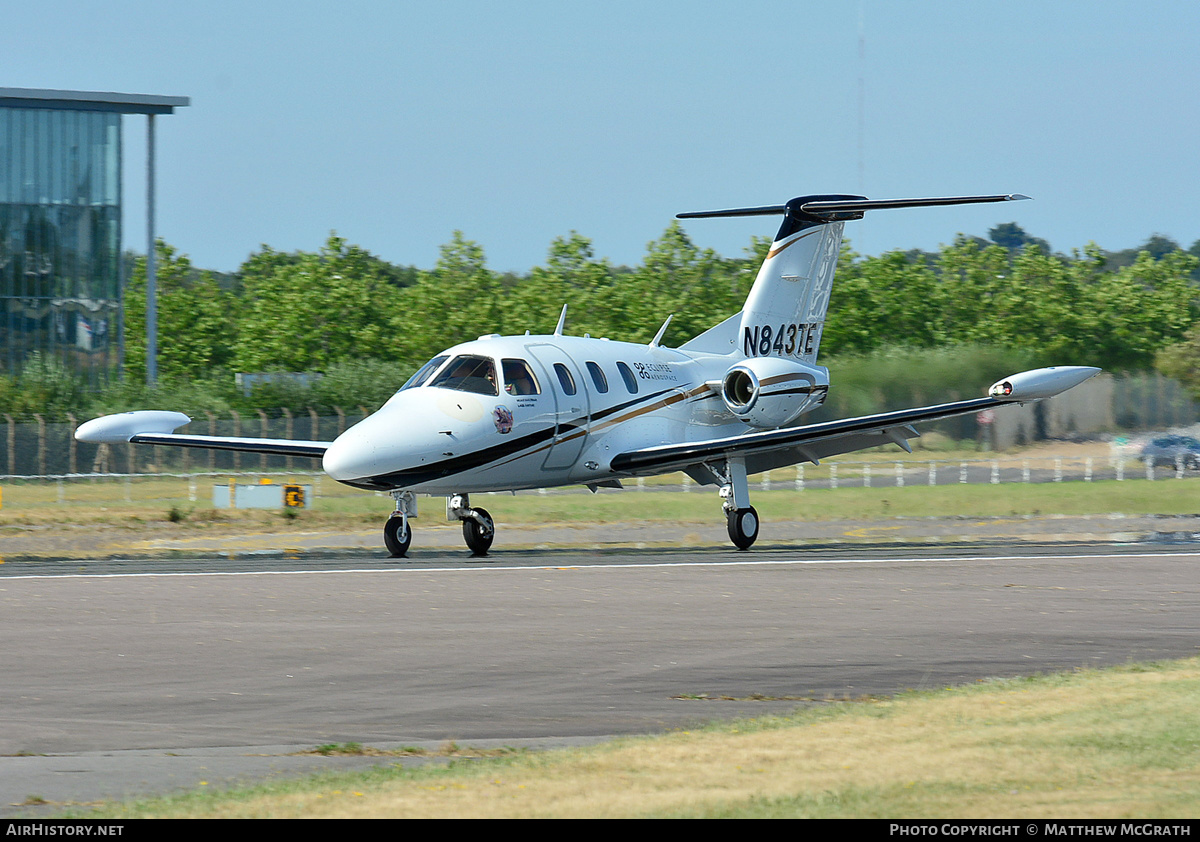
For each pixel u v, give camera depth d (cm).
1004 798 2430
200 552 8538
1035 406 18888
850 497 13362
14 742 3084
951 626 4962
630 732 3216
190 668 4062
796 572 6875
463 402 7825
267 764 2862
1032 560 7575
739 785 2547
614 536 10200
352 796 2502
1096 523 11381
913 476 17225
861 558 7762
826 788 2512
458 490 7931
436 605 5528
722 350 9775
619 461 8612
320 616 5191
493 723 3316
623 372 8819
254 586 6188
